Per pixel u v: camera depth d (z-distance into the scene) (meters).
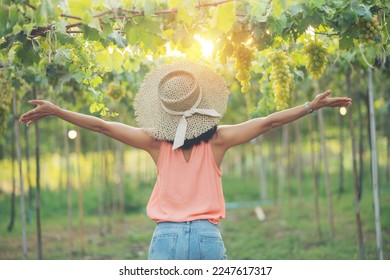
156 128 5.01
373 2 5.36
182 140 4.84
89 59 5.88
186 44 5.17
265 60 7.11
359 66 8.30
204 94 5.16
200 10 4.91
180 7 4.69
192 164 4.84
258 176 25.53
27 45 5.16
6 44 5.11
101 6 4.87
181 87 4.99
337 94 12.53
